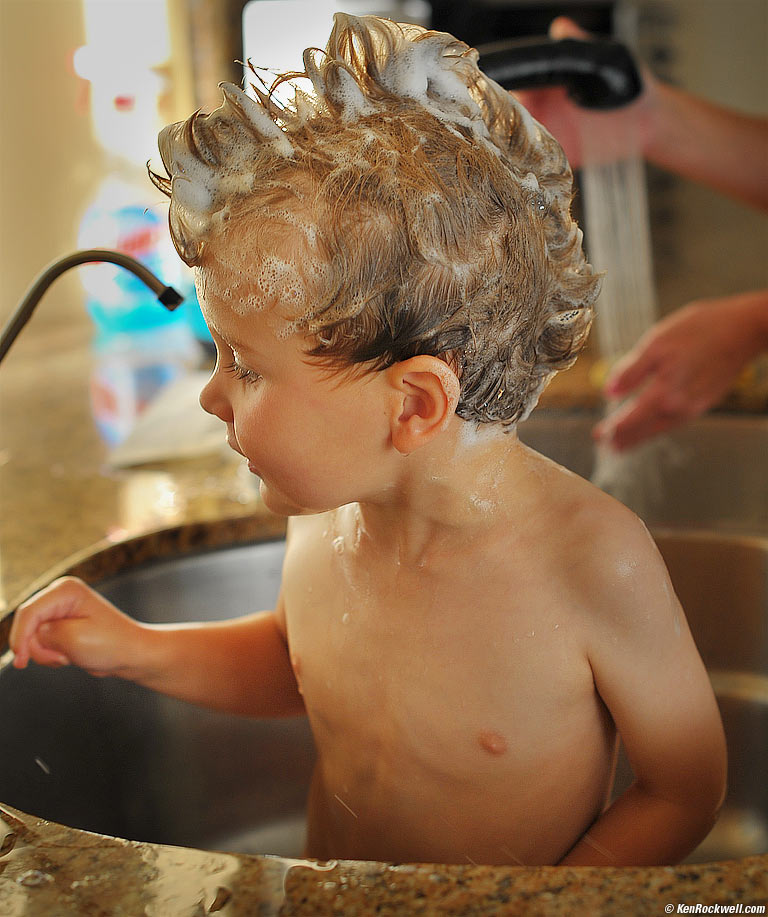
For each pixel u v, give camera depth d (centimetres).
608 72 90
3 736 62
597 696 56
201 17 175
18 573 78
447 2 188
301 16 173
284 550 87
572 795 57
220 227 48
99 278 192
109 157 197
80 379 159
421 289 48
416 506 56
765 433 121
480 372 51
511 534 56
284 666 73
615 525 54
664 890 37
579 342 56
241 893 37
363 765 60
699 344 115
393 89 50
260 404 50
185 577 84
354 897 37
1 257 203
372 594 60
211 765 80
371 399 49
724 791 58
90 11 191
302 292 47
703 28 205
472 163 48
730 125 119
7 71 193
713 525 120
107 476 104
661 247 216
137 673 68
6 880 38
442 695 57
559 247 53
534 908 36
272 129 48
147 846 40
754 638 87
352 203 47
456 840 58
